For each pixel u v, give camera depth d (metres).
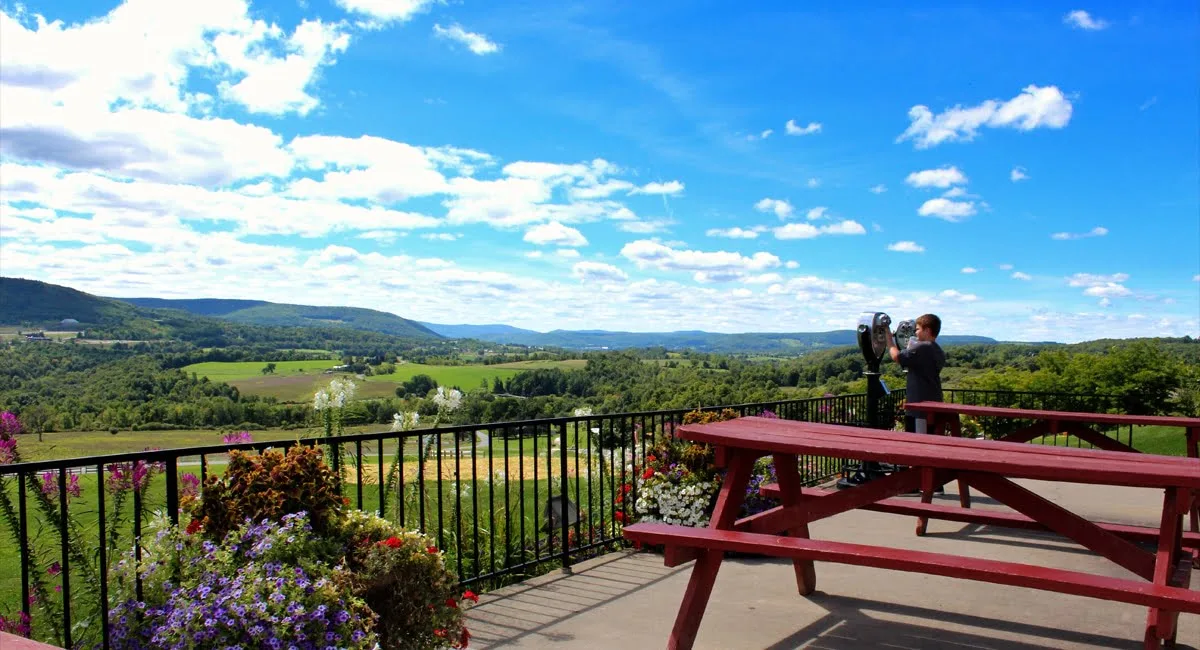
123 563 2.70
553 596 4.21
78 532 3.31
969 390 12.47
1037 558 4.90
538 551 4.96
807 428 3.85
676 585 4.42
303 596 2.55
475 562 4.35
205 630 2.38
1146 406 18.28
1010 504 3.43
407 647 3.01
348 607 2.64
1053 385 19.09
